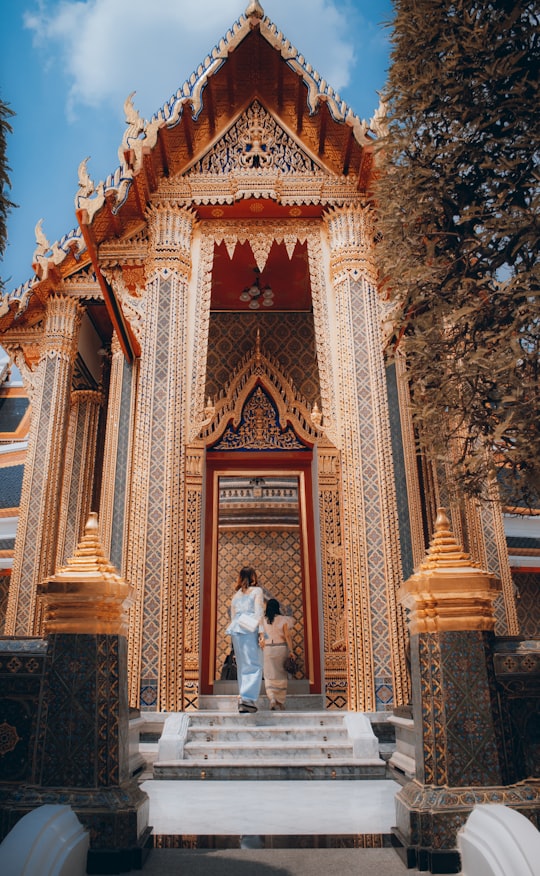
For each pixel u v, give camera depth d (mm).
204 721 5500
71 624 2803
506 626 7312
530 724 2764
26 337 9070
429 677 2748
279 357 9328
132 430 8445
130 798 2631
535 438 3023
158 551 5965
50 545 8039
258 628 5848
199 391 6676
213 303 9375
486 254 3338
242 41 7070
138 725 4941
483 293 3342
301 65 6980
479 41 3205
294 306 9492
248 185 7008
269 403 8680
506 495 3707
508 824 2227
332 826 3064
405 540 7789
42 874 2037
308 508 8391
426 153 3443
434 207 3500
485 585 2779
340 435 6531
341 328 6789
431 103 3438
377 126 6523
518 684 2781
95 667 2758
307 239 7266
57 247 8602
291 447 8477
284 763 4738
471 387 3455
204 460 7992
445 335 3824
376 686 5703
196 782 4555
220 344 9367
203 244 7184
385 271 3902
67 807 2459
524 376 3105
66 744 2662
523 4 3168
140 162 6527
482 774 2605
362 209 7070
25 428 13422
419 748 2736
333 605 7105
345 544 6164
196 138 7234
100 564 2943
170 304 6703
